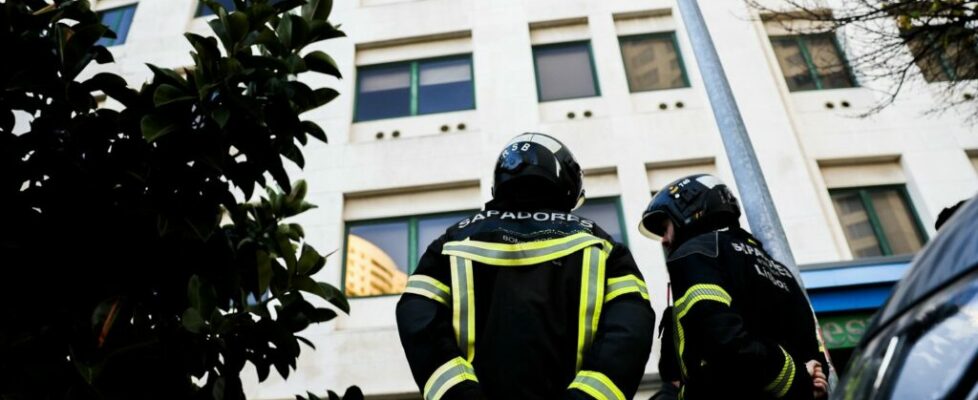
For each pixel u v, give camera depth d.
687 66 9.84
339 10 11.03
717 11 10.00
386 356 7.71
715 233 2.11
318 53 2.83
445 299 1.55
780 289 2.03
